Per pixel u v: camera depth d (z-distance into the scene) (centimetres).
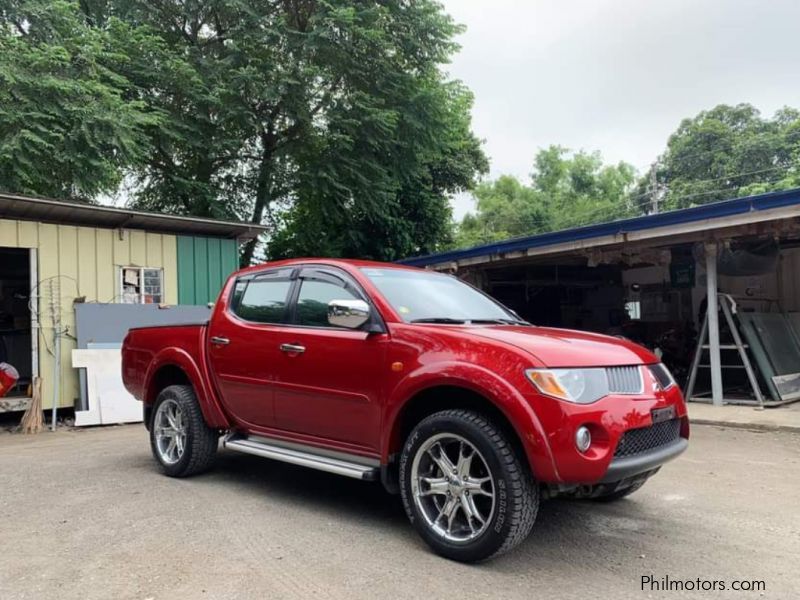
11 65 1091
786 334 1047
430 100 1659
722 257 1066
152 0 1597
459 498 353
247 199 1850
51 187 1205
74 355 932
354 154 1656
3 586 323
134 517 434
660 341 1289
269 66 1499
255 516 434
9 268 1248
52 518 435
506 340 353
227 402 510
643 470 344
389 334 394
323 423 431
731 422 789
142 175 1703
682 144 3138
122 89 1388
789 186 2392
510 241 1161
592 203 4397
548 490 346
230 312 519
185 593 311
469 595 308
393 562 350
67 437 827
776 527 412
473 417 348
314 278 467
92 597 308
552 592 312
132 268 1051
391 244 2003
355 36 1538
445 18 1672
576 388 328
